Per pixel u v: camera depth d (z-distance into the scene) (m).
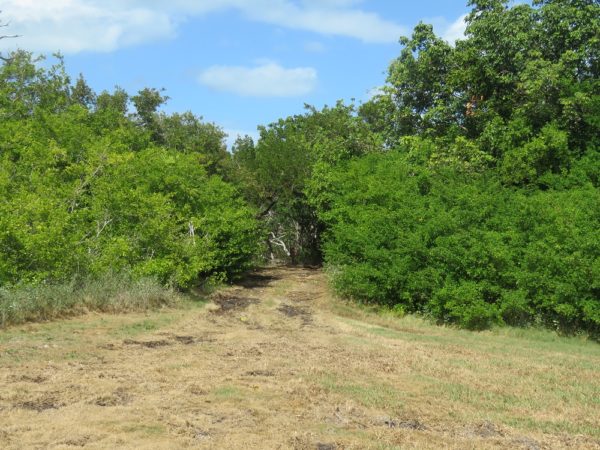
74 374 8.39
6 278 12.88
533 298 15.85
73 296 13.48
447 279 16.31
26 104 26.66
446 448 6.34
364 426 6.96
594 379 10.04
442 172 20.30
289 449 6.01
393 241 18.00
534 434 7.00
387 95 26.61
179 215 19.58
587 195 17.50
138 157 22.38
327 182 25.89
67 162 20.16
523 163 20.42
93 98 34.09
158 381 8.31
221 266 23.70
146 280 16.09
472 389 8.93
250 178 32.81
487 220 17.30
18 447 5.67
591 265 14.70
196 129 36.69
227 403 7.45
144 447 5.82
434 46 24.66
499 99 23.69
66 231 15.05
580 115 21.55
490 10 23.97
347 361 10.52
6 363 8.79
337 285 19.44
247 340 12.24
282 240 41.25
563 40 22.59
